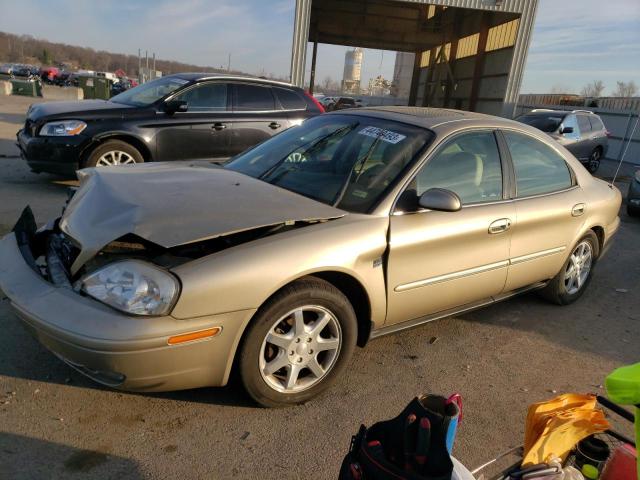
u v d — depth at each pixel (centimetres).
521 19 1523
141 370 236
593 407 214
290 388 281
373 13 2167
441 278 332
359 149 348
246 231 271
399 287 312
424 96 2430
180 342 238
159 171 342
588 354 386
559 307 468
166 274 237
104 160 694
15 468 227
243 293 247
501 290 387
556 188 418
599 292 520
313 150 368
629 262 636
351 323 291
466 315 434
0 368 296
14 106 2208
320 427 273
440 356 362
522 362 365
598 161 1511
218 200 281
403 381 325
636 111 2014
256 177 353
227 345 251
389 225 301
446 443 163
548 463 186
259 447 255
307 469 243
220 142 746
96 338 227
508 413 304
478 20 1870
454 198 302
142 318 232
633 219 910
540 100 3191
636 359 386
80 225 269
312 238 274
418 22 2173
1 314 355
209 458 245
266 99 783
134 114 700
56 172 686
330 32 2267
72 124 672
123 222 252
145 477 230
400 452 165
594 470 193
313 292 271
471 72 1941
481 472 251
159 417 269
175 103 710
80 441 247
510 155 382
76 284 254
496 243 360
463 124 360
